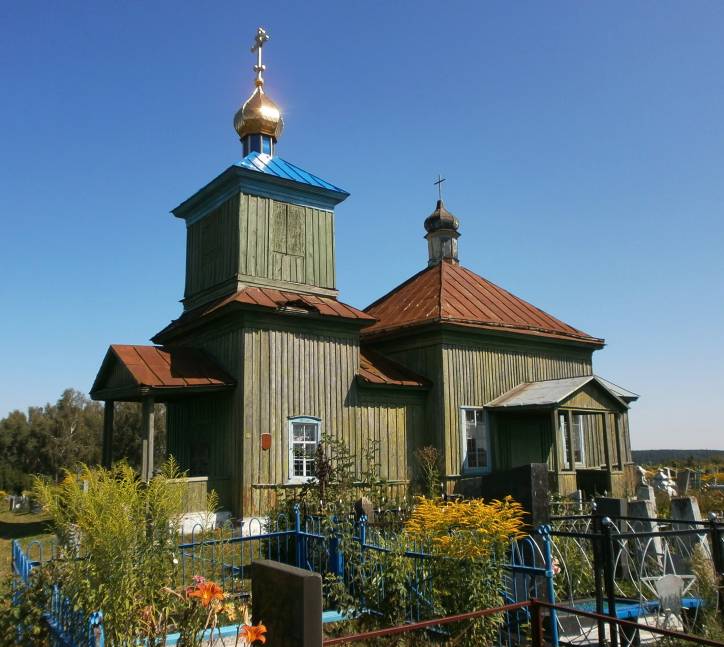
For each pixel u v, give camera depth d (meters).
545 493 9.64
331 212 21.55
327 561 9.97
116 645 6.00
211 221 21.19
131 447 50.31
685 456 71.12
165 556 6.75
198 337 19.84
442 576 7.53
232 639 7.64
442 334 21.11
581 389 20.92
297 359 18.59
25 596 7.10
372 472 16.22
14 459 61.62
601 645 7.47
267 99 22.64
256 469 17.20
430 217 28.22
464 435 21.02
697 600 8.94
